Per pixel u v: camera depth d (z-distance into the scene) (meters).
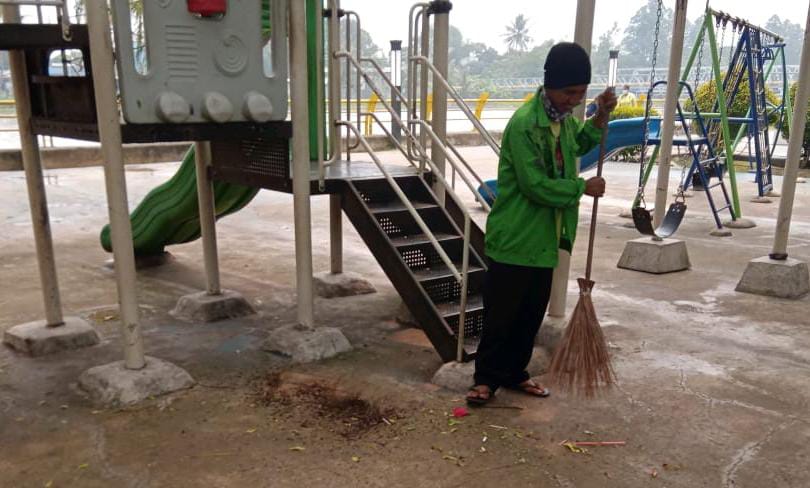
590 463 2.91
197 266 6.35
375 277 6.00
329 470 2.84
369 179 4.33
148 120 3.35
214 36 3.47
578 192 2.98
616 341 4.41
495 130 21.06
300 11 3.66
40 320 4.62
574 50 2.89
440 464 2.89
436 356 4.12
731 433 3.18
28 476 2.79
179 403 3.46
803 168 14.75
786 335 4.56
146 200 5.89
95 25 3.10
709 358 4.12
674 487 2.74
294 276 6.02
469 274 4.11
